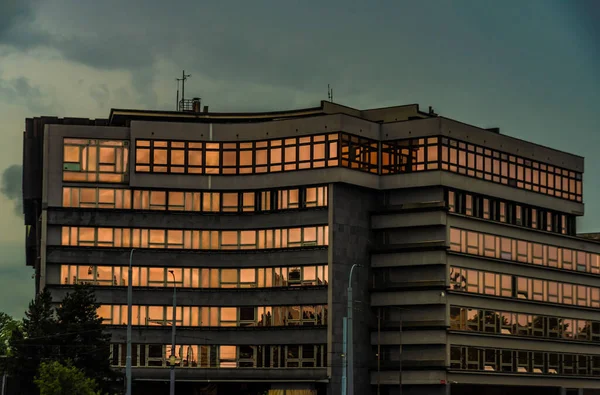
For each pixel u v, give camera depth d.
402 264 113.81
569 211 130.38
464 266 115.06
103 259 114.31
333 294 111.25
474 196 118.50
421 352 112.50
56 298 112.88
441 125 113.94
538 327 124.25
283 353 112.75
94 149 115.75
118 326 113.50
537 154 126.12
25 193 123.88
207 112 122.00
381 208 116.38
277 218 114.88
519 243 123.12
